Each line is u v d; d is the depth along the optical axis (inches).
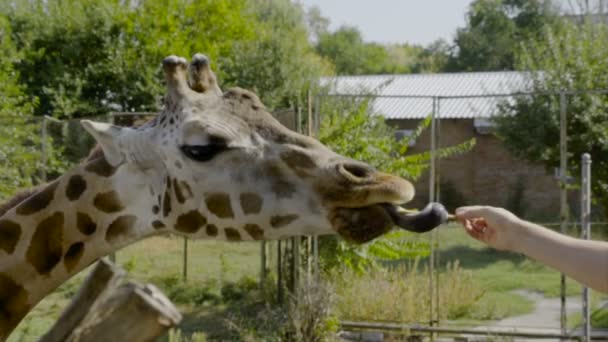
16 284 117.3
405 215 103.4
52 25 727.1
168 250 502.9
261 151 111.9
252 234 112.0
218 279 419.8
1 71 567.8
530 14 1884.8
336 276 347.6
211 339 319.3
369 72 2164.1
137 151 115.8
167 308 60.8
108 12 714.8
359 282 350.3
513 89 595.2
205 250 512.1
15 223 117.4
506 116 582.6
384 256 350.3
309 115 309.1
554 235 83.9
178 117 113.7
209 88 120.0
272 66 749.9
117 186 117.6
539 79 560.4
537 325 349.7
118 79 698.2
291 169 110.9
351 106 384.2
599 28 579.5
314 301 299.0
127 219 118.4
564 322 310.7
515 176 732.0
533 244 85.0
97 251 119.5
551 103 550.6
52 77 705.6
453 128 767.7
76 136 353.7
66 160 357.7
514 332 318.3
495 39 1887.3
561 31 608.7
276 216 110.3
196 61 120.8
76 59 728.3
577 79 542.3
